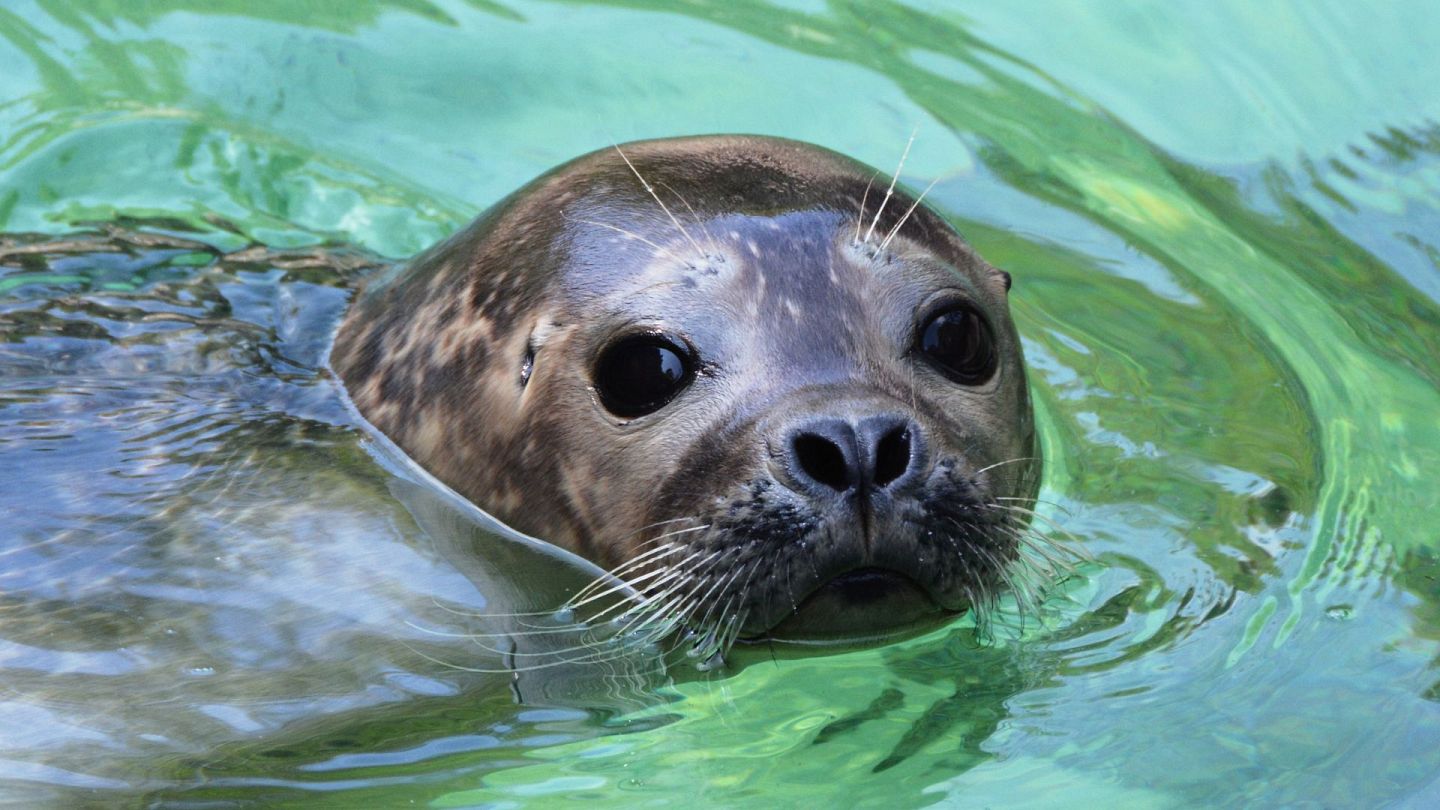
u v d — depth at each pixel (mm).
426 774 3516
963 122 6785
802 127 6699
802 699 3746
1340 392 5176
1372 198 6242
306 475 4309
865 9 7598
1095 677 3811
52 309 4996
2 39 6973
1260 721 3615
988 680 3809
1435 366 5328
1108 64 7207
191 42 7117
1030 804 3379
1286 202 6262
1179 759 3494
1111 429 4949
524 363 4117
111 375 4664
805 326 3787
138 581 3918
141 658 3738
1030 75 7141
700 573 3662
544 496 4078
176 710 3643
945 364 3932
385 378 4586
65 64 6910
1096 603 4102
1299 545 4363
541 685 3791
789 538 3527
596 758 3564
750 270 3861
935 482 3578
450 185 6398
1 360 4645
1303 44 7160
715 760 3549
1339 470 4746
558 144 6621
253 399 4637
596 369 3936
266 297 5238
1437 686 3734
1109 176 6461
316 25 7289
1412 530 4457
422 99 6871
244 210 6219
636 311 3883
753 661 3799
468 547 4137
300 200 6281
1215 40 7262
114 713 3605
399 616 3943
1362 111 6777
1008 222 6141
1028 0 7691
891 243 4012
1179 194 6352
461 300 4406
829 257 3908
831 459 3510
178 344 4836
